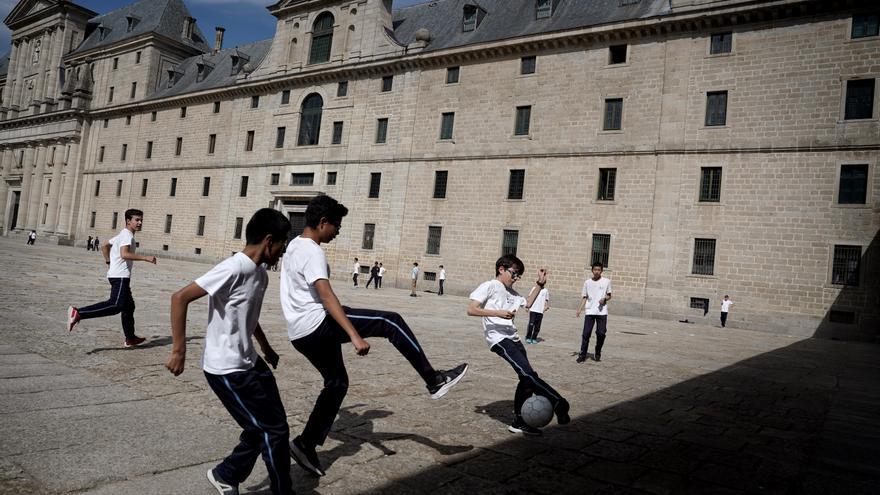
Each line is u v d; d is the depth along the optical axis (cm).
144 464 400
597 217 2964
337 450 466
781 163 2544
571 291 2994
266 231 351
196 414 527
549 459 481
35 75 6944
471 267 3341
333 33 4203
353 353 944
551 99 3188
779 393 878
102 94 6094
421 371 424
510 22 3562
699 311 2652
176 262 4412
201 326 1100
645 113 2891
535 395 530
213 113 4975
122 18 6475
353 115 4028
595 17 3181
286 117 4431
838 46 2467
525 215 3188
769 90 2598
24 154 6712
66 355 731
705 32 2770
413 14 4303
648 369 1035
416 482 409
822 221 2439
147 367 701
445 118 3600
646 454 514
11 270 1939
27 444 417
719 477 462
